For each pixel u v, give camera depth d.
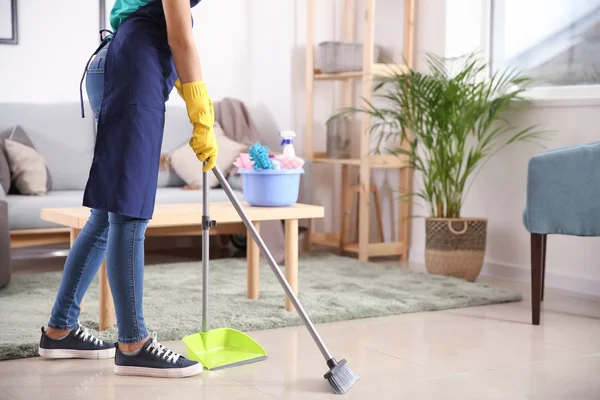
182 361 2.29
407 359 2.51
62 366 2.38
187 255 4.80
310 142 4.98
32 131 4.50
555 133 3.87
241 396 2.12
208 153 2.22
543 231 2.99
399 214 4.76
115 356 2.30
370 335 2.83
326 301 3.29
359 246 4.64
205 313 2.48
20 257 4.64
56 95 4.77
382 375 2.33
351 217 5.24
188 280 3.74
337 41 4.86
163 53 2.18
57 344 2.44
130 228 2.18
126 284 2.21
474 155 3.99
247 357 2.45
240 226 4.34
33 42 4.70
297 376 2.31
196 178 4.57
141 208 2.13
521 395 2.16
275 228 4.34
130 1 2.19
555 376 2.34
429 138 4.02
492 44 4.40
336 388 2.15
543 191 2.97
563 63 4.00
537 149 3.97
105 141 2.13
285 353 2.56
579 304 3.44
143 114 2.12
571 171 2.91
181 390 2.16
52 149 4.53
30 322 2.86
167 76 2.20
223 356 2.44
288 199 3.14
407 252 4.79
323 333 2.85
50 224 3.99
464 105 3.91
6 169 4.07
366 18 4.49
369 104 4.36
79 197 4.10
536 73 4.15
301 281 3.77
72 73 4.81
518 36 4.25
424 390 2.19
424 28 4.62
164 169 4.69
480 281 4.06
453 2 4.45
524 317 3.16
